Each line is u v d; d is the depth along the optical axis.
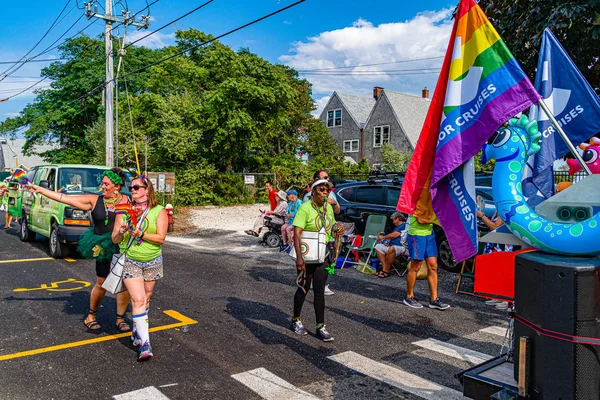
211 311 6.21
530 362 2.55
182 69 26.12
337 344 5.09
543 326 2.45
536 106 4.47
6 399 3.66
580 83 4.32
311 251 5.09
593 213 2.56
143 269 4.54
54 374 4.14
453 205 3.86
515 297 2.69
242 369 4.36
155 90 28.69
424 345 5.11
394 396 3.88
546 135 4.41
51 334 5.16
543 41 4.55
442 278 8.59
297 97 28.19
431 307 6.62
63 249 9.51
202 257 10.45
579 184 2.67
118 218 4.40
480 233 8.12
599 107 4.25
